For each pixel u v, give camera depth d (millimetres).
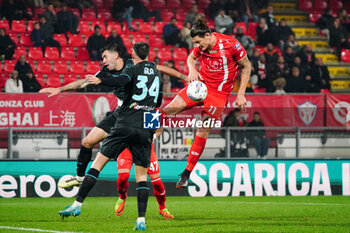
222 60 25484
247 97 45594
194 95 25516
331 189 39750
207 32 25078
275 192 39281
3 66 59094
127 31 69375
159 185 25859
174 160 38500
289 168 39469
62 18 65625
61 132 38188
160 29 70938
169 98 42719
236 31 67500
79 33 67062
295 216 27703
